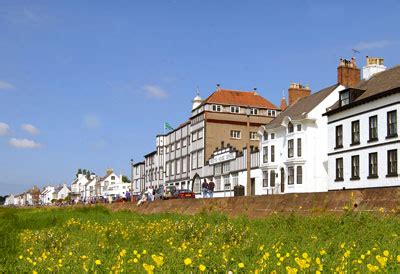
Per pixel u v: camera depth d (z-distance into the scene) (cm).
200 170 6738
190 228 1667
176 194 5253
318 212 2031
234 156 5712
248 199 2623
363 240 1217
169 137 8288
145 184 9675
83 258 987
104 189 15450
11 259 1159
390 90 3281
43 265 971
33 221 2684
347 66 4550
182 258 961
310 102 4731
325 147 4447
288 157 4631
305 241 1273
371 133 3516
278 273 786
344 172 3806
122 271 845
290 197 2286
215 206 2925
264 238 1405
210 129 6625
